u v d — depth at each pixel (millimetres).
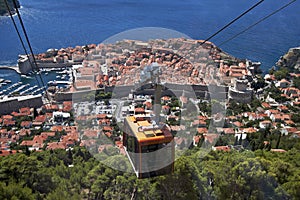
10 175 16828
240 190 15961
